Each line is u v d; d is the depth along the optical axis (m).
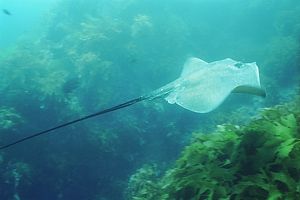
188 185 3.80
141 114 13.04
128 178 11.80
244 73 4.45
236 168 3.57
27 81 11.32
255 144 3.66
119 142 12.06
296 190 3.05
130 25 14.79
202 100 4.51
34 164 10.49
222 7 19.70
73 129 11.17
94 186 11.51
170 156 12.70
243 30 20.05
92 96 12.62
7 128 9.98
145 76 14.36
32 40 15.34
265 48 17.17
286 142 3.34
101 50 13.62
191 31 17.70
